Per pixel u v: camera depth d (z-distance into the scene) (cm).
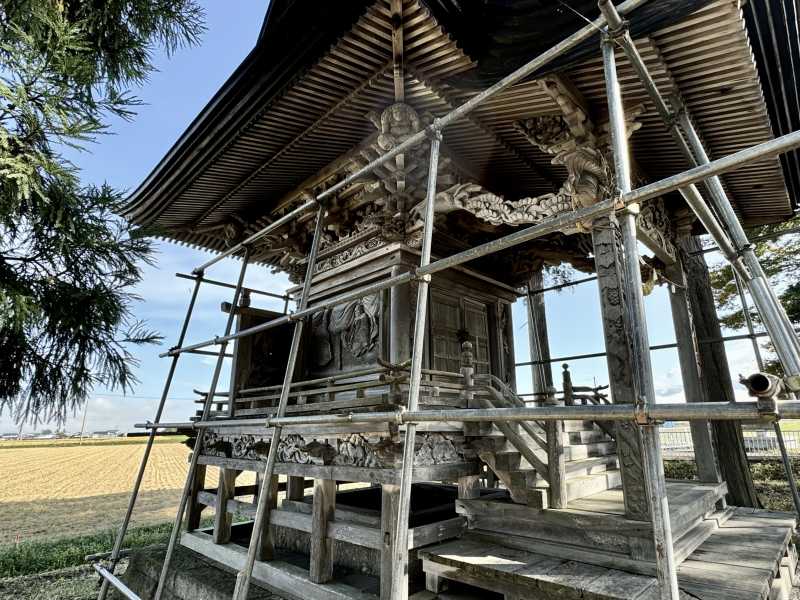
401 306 651
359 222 754
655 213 598
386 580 398
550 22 445
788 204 705
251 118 592
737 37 377
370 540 426
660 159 586
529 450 436
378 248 698
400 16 434
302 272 870
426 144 599
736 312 1297
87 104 516
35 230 517
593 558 361
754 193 672
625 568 342
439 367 688
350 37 460
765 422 164
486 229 759
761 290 309
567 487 435
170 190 780
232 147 658
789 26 399
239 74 545
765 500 1062
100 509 1717
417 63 496
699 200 328
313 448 494
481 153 646
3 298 433
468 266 784
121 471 3197
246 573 346
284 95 546
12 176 430
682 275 657
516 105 514
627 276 209
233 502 627
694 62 409
